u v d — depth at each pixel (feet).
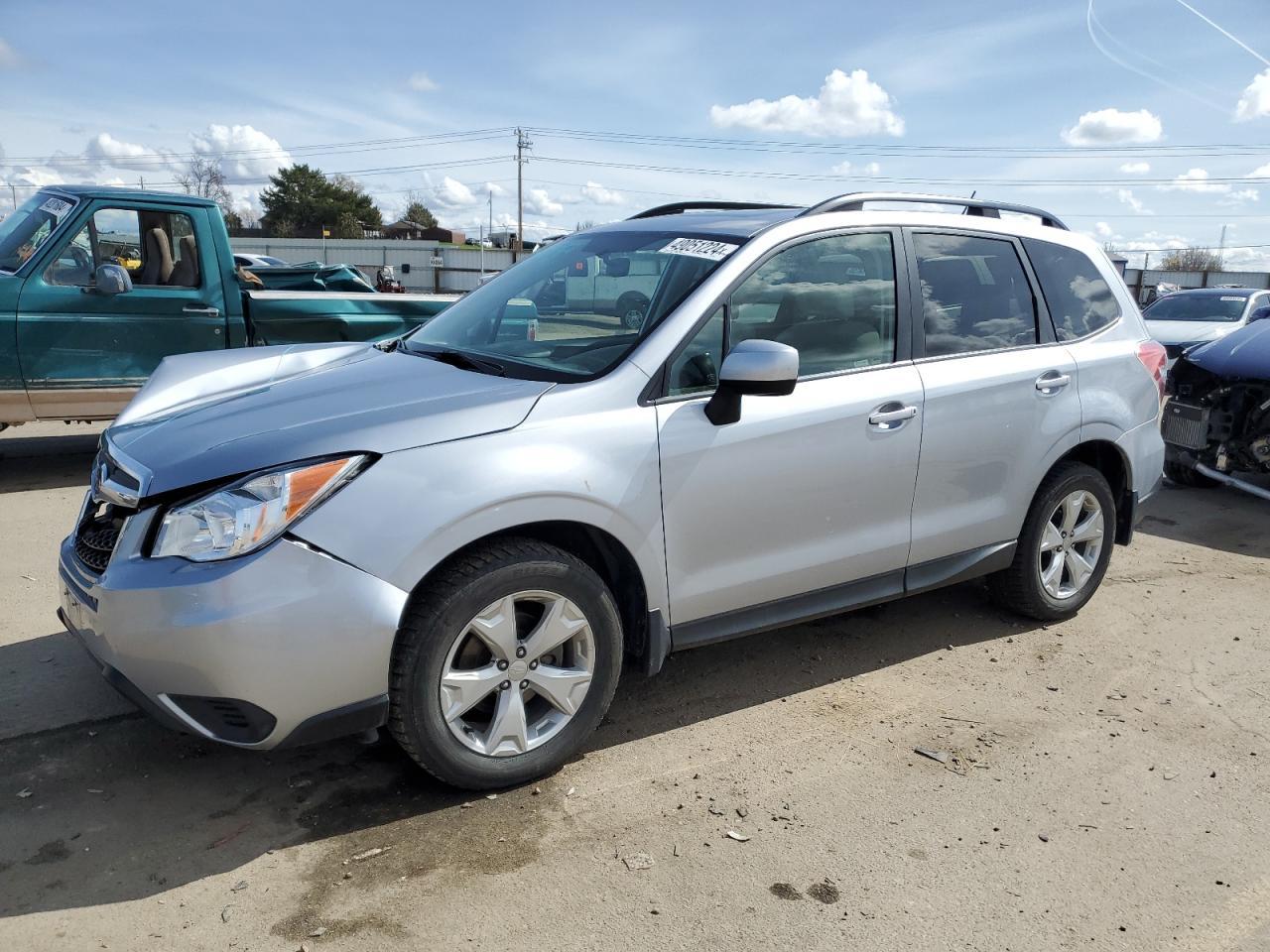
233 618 8.04
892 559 12.26
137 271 22.25
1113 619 15.29
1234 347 22.98
